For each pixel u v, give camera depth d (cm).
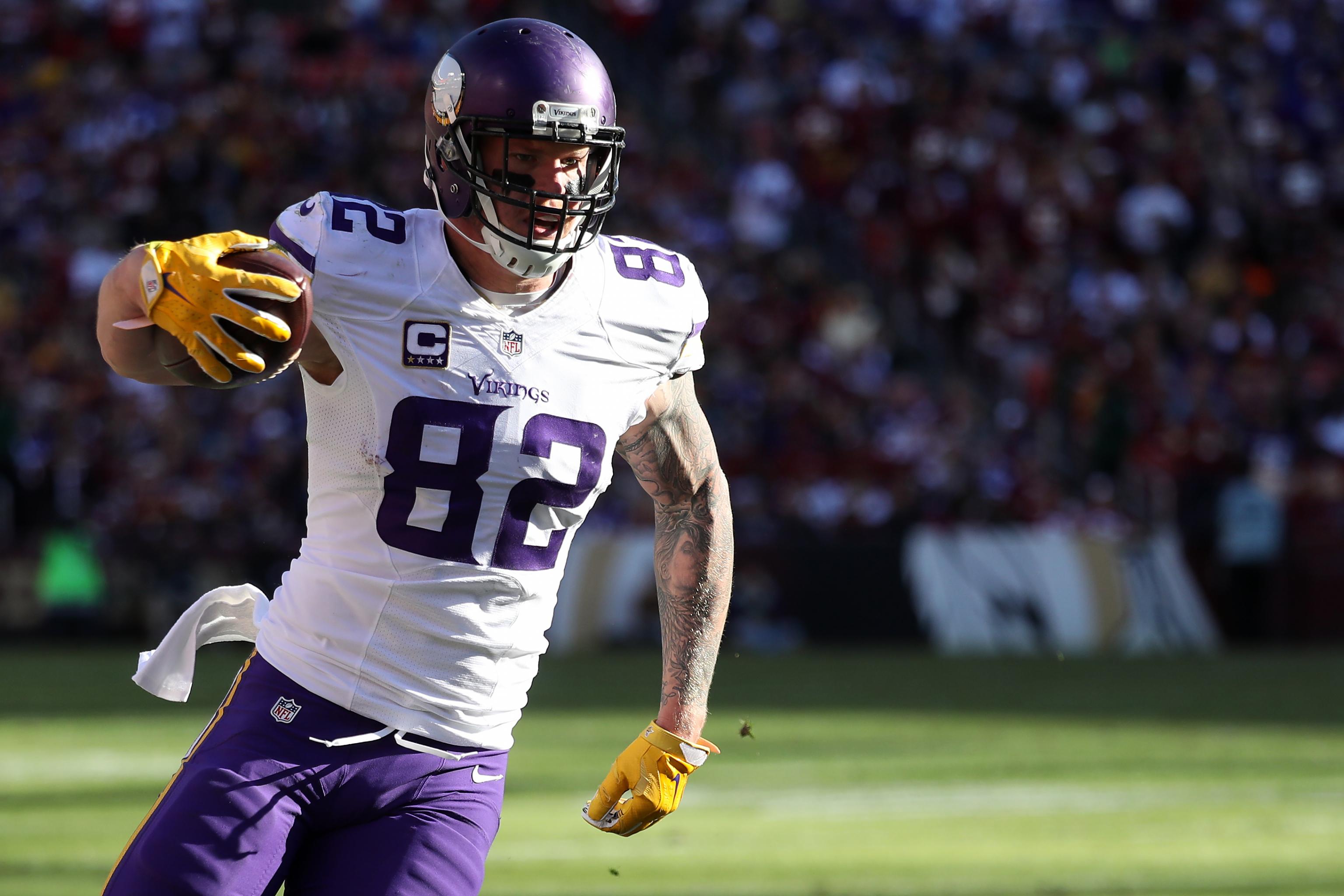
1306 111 7100
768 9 7231
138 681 1047
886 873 1888
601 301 957
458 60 914
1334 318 6322
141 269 828
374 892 929
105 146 6750
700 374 5866
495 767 980
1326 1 7362
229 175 6606
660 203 6562
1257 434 5606
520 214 906
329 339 909
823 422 5647
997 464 5459
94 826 2186
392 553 930
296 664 943
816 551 5031
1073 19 7281
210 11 7094
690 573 1069
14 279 6281
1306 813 2302
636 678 4103
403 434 915
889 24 7156
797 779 2595
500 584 945
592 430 954
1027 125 6894
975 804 2378
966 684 3969
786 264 6281
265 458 5366
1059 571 4959
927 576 4988
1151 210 6569
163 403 5566
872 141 6762
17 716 3397
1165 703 3600
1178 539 5044
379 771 941
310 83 6794
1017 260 6469
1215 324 6159
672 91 7112
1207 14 7350
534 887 1803
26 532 5334
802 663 4503
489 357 924
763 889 1795
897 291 6362
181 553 5181
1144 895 1770
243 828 909
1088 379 5700
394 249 919
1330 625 5038
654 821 1069
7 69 7119
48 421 5584
